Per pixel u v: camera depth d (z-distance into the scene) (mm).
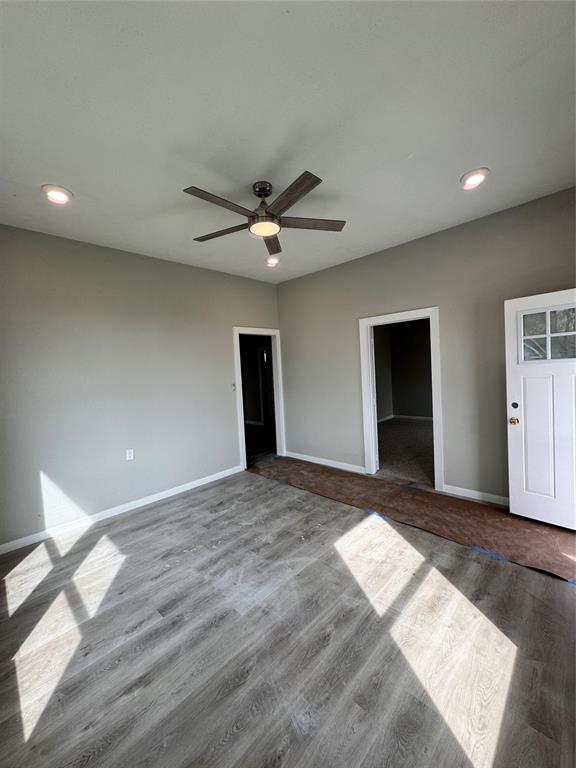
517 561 2254
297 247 3576
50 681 1545
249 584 2168
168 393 3855
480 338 3154
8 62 1342
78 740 1294
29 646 1744
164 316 3822
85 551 2682
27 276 2881
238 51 1346
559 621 1751
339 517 3045
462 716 1317
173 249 3465
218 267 4184
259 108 1642
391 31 1294
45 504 2959
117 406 3436
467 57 1414
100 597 2111
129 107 1592
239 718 1351
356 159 2100
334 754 1213
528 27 1296
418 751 1207
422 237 3471
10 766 1213
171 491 3865
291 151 1986
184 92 1521
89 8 1162
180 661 1624
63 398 3078
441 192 2564
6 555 2666
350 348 4273
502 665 1521
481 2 1199
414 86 1549
